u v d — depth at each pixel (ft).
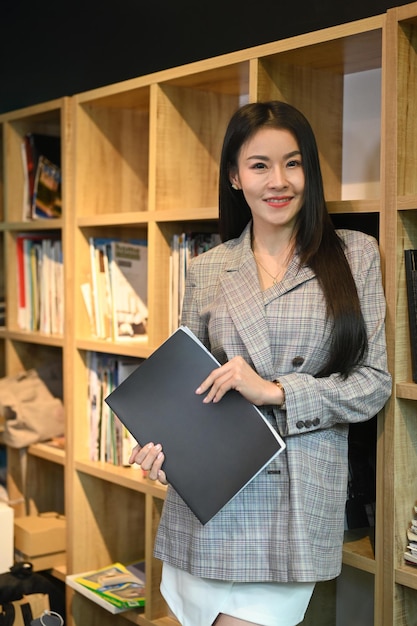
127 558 11.15
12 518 10.57
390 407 6.75
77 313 10.57
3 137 12.26
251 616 6.45
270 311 6.55
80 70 12.32
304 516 6.30
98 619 10.54
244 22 9.70
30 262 11.94
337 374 6.46
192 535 6.62
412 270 6.70
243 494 6.46
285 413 6.39
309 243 6.63
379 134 8.27
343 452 6.72
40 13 13.08
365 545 7.32
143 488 9.34
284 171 6.54
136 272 10.34
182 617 6.82
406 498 6.87
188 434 6.50
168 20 10.73
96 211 10.70
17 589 9.70
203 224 9.53
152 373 6.70
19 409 11.43
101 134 10.70
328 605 8.50
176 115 9.23
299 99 8.16
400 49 6.64
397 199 6.66
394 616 6.81
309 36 7.30
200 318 7.08
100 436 10.46
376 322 6.55
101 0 11.82
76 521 10.68
